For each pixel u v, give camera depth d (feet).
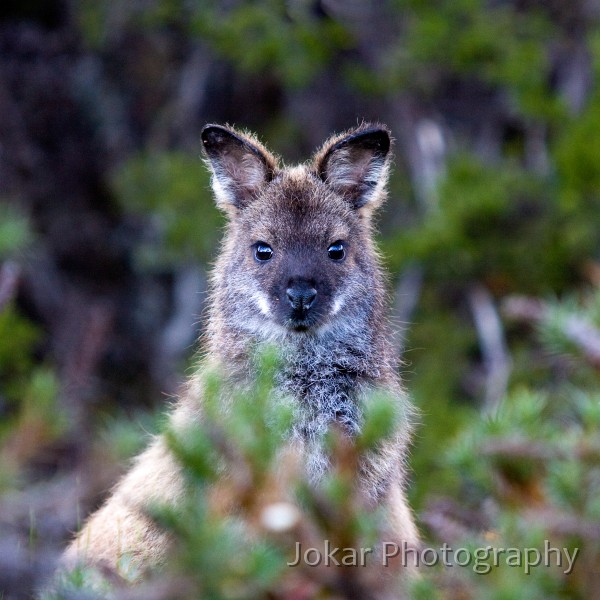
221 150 33.06
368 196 33.04
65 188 61.93
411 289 56.18
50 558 18.11
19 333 50.39
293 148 61.82
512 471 26.71
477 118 59.72
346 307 30.63
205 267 59.36
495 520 25.18
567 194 52.16
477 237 53.98
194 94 62.69
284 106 63.57
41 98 60.49
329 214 31.58
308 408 28.55
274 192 31.96
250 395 26.89
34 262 59.62
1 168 59.11
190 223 56.95
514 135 59.82
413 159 58.13
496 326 54.08
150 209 57.93
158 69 62.59
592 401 28.35
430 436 48.75
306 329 29.84
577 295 49.16
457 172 54.19
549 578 19.76
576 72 56.65
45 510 30.37
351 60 57.77
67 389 45.06
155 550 26.66
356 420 28.63
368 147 32.73
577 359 31.96
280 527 17.53
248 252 31.50
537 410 29.14
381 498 26.99
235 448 18.12
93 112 61.67
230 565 16.12
